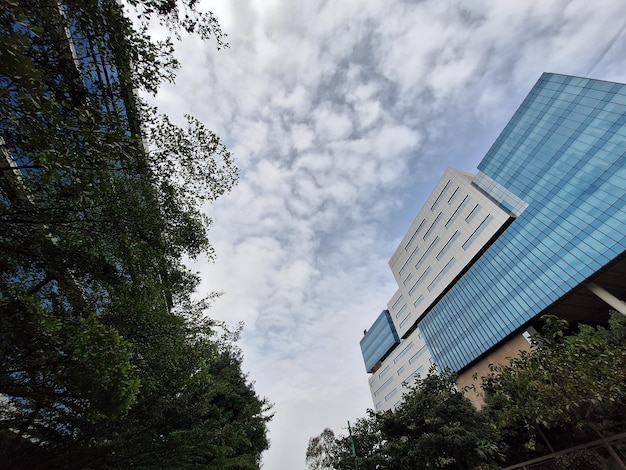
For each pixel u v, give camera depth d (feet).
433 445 39.19
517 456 44.86
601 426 30.17
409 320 205.05
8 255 14.64
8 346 14.32
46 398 15.70
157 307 20.58
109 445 21.88
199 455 30.71
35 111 10.86
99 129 12.58
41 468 19.26
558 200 111.24
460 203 161.07
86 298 19.27
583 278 96.94
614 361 26.94
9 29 10.35
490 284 132.67
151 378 20.12
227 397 51.96
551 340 29.78
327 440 102.22
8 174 14.48
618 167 95.45
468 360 140.87
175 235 20.98
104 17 14.29
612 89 104.47
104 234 16.96
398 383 220.84
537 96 134.92
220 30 17.42
